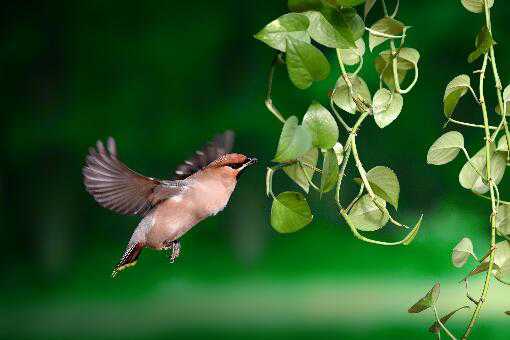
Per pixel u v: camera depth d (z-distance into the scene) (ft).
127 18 113.39
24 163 114.93
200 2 113.09
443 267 102.01
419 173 110.63
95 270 111.65
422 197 111.24
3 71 113.70
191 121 112.98
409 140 109.91
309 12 24.20
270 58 111.65
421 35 105.60
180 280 105.09
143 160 115.55
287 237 111.65
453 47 105.91
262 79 111.75
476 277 81.25
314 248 108.78
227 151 25.46
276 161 24.04
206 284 105.29
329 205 111.24
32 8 113.29
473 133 99.50
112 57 113.70
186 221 25.25
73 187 115.96
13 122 114.11
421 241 107.55
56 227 114.42
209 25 112.88
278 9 113.09
